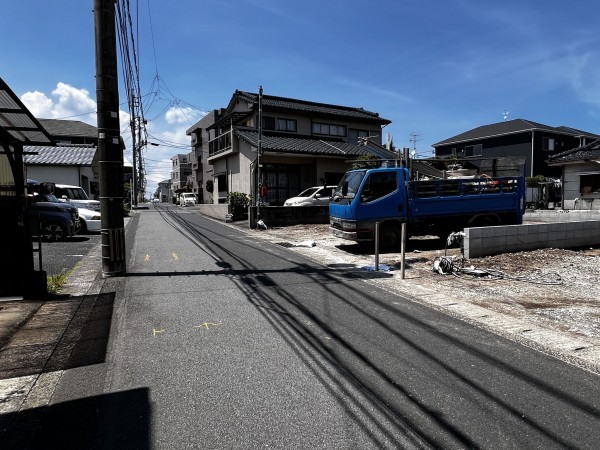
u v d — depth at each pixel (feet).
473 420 9.08
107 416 9.28
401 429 8.73
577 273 24.91
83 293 20.16
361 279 23.29
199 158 166.40
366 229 32.71
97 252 34.12
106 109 23.70
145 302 18.45
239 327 15.12
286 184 72.95
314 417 9.18
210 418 9.16
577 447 8.13
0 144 18.29
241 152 73.20
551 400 9.96
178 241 40.16
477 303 18.58
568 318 16.42
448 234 35.45
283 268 26.37
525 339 14.03
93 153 76.07
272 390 10.43
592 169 69.72
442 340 13.93
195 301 18.58
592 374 11.40
